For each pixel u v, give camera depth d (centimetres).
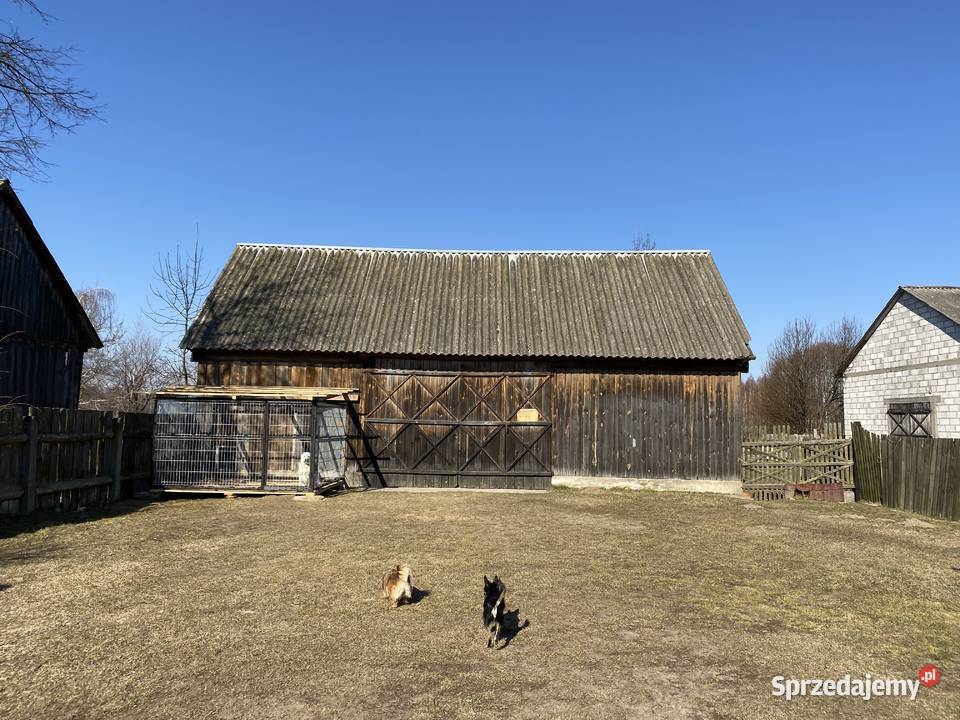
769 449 1578
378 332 1670
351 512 1207
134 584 693
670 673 481
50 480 1105
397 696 438
